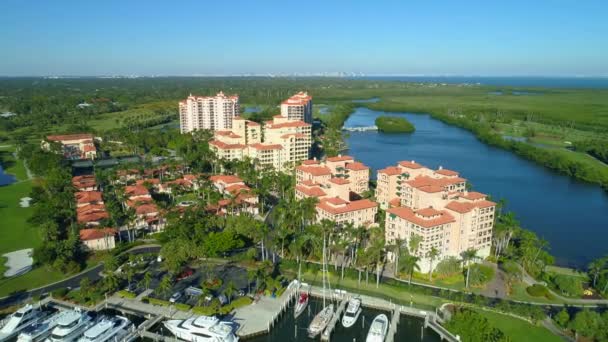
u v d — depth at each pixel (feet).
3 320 410.72
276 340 404.16
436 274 505.66
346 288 477.36
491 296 460.96
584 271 528.22
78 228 583.99
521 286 482.69
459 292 462.19
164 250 507.71
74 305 440.04
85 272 510.58
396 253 496.23
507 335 384.88
